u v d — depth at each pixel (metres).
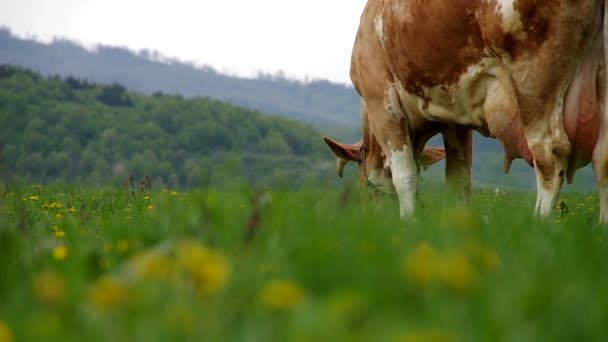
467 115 14.23
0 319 5.00
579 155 12.34
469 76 13.52
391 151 15.99
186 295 4.70
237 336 4.12
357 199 11.02
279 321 4.26
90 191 23.09
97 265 6.69
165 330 4.07
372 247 6.79
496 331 4.06
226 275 5.03
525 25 12.14
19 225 8.70
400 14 14.34
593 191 22.30
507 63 12.60
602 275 6.15
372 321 4.28
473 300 4.71
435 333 3.61
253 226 6.84
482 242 7.64
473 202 14.81
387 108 15.76
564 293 4.70
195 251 5.05
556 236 8.66
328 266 5.95
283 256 6.64
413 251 6.78
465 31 13.16
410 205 15.90
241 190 10.20
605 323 4.38
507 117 13.10
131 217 13.51
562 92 12.12
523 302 4.58
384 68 15.55
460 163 16.28
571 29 11.80
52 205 18.30
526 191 17.97
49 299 4.74
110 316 4.38
